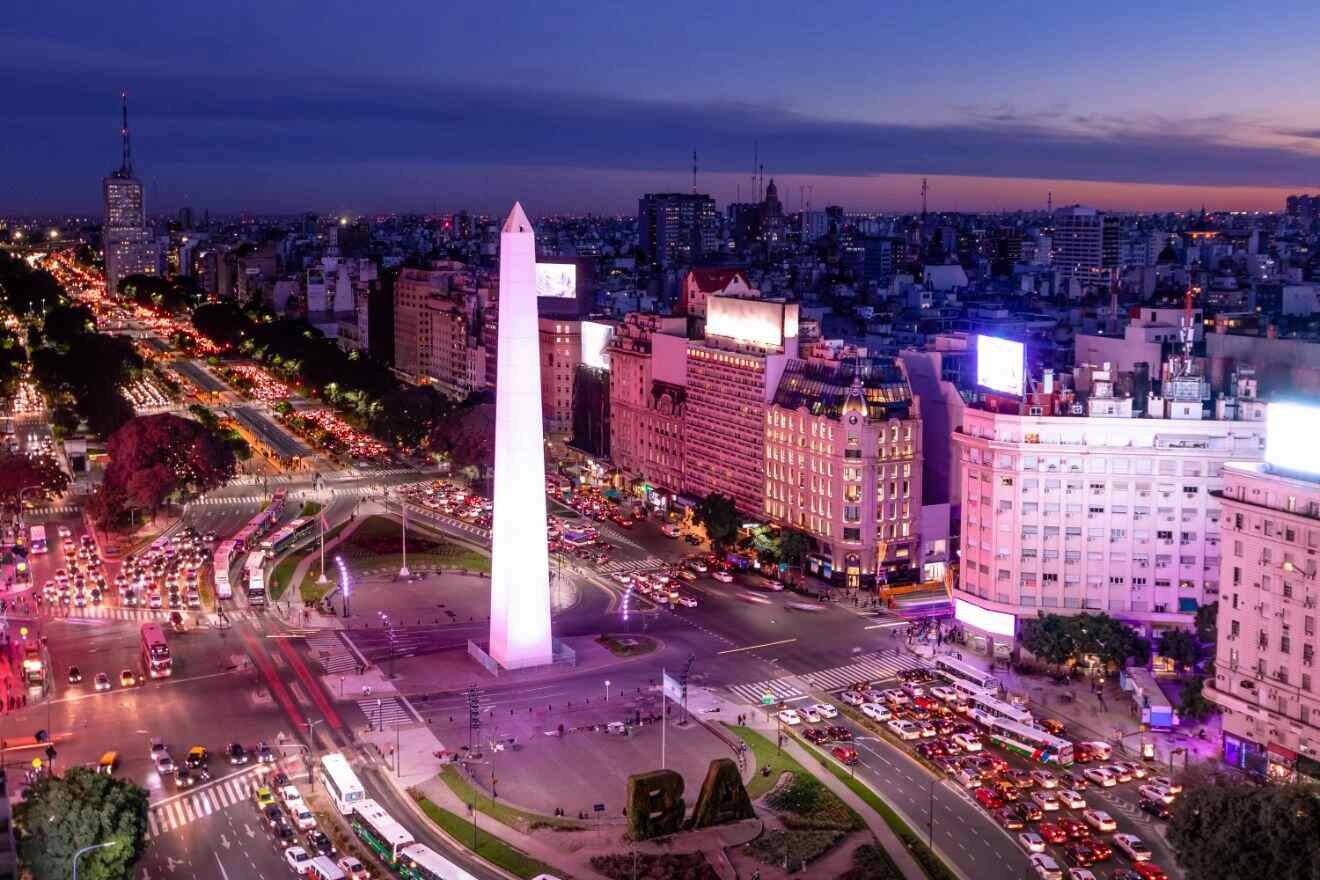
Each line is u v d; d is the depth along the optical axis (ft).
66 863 511.81
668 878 556.10
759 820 614.75
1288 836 494.59
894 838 597.52
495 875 562.66
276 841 594.65
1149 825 614.34
